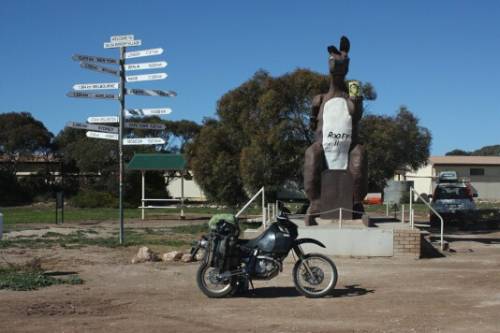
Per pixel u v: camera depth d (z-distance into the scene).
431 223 26.72
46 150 67.00
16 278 10.90
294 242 9.74
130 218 32.75
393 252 14.80
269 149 24.17
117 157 58.16
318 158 16.45
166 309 8.73
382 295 9.75
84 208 46.53
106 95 16.44
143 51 16.42
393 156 26.41
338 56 16.50
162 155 32.91
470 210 26.17
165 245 17.19
